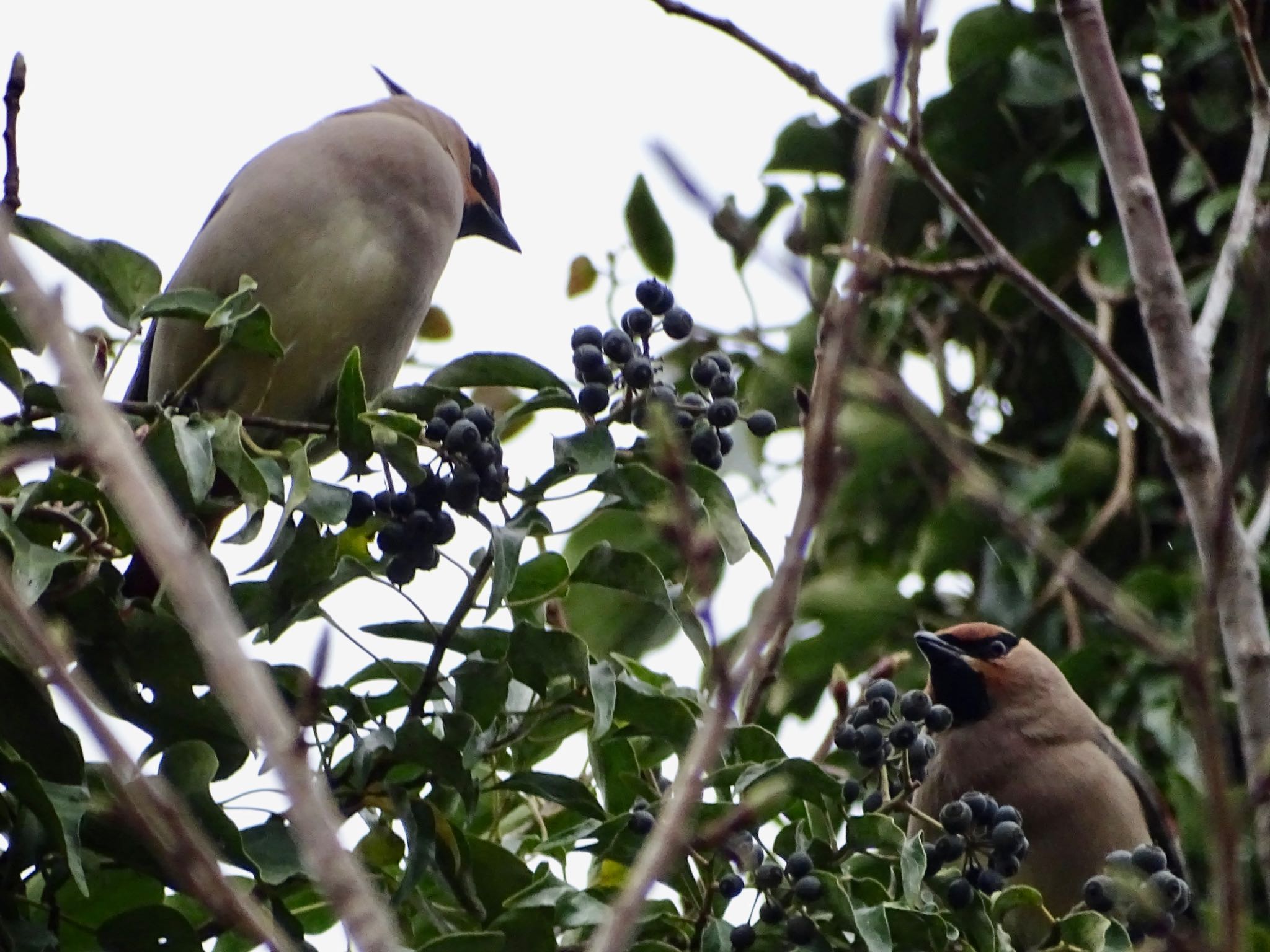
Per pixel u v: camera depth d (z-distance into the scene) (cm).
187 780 529
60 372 324
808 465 378
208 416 592
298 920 578
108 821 527
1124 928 620
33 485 533
